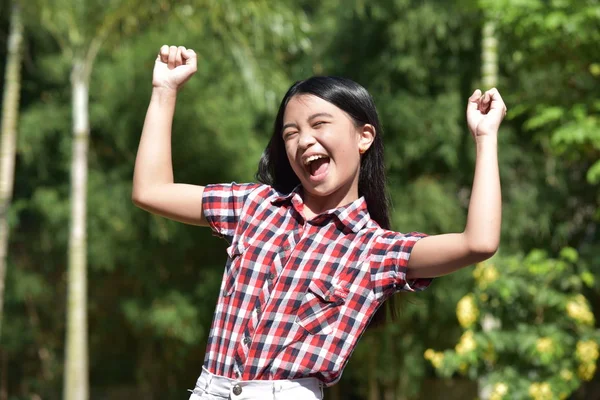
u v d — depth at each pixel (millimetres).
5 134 11688
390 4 12617
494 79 10477
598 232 13406
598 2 8273
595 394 13562
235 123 12578
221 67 12734
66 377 11086
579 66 8539
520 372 8156
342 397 15438
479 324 8734
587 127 7918
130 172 13031
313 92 2463
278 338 2318
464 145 12844
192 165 12539
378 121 2594
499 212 2248
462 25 12414
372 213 2658
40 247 14023
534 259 8477
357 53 13352
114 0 10508
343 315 2332
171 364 14398
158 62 2738
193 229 12875
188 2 10867
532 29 8234
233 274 2449
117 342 14547
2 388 14844
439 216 12578
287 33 11164
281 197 2545
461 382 14180
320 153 2428
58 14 10664
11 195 14031
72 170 11500
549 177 13086
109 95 12547
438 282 12648
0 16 13414
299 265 2387
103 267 13562
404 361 13273
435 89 13062
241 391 2305
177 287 13102
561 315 8422
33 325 14477
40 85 13883
